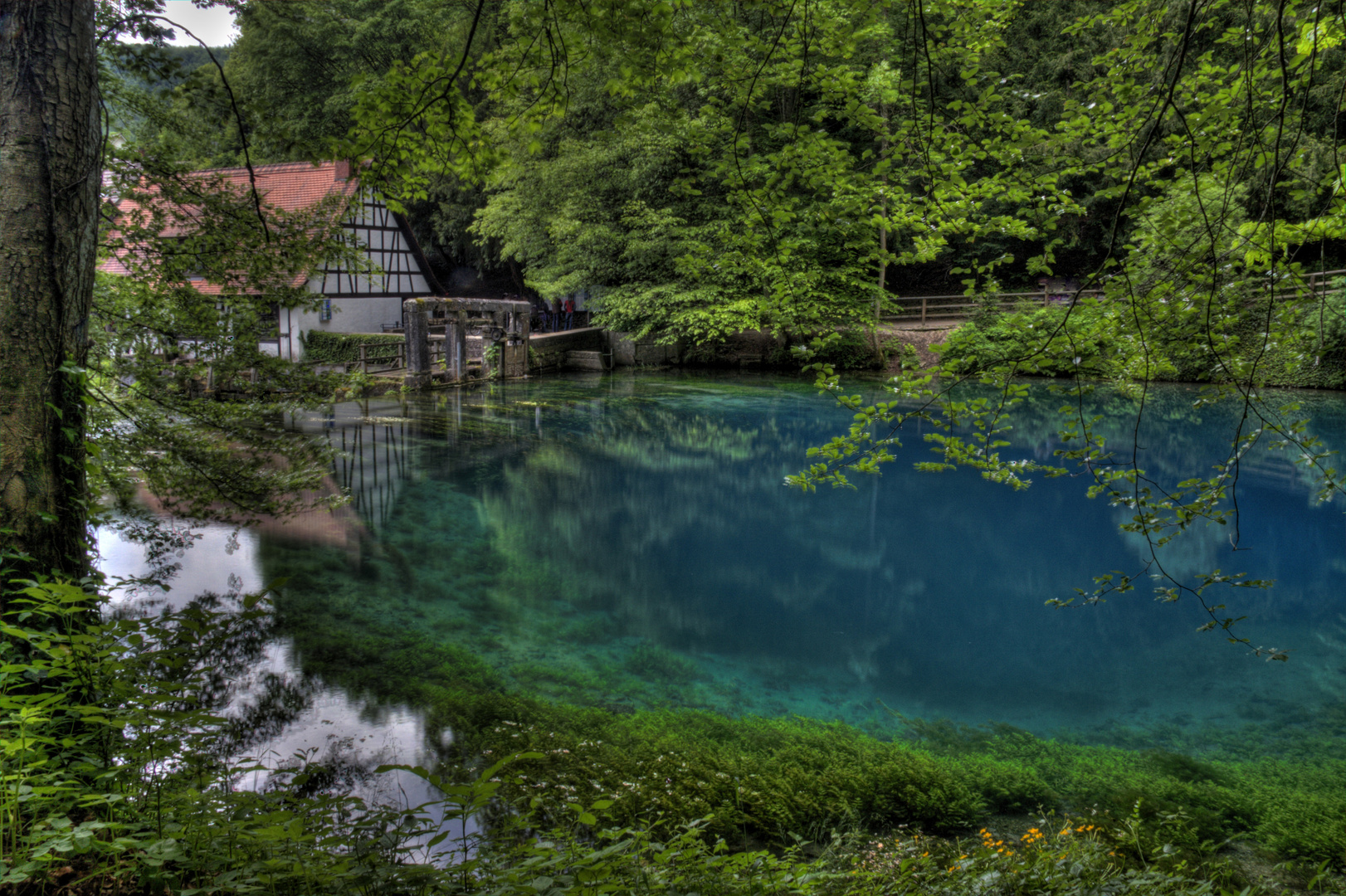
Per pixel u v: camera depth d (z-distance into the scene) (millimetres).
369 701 6477
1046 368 3527
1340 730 6789
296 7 5215
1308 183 3135
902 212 3988
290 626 7906
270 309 6891
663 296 26922
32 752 2246
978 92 3748
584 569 10547
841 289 24359
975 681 7797
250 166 4648
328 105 24047
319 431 17234
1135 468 3510
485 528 12016
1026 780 5543
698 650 8320
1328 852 4637
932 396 3740
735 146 4031
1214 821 5055
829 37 3691
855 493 14773
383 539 11008
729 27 3719
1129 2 3963
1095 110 3764
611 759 5543
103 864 2154
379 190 4219
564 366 29141
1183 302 3295
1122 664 8234
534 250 28500
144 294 6320
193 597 8336
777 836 4781
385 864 2158
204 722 2363
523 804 4852
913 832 4938
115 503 8500
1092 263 28047
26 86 3303
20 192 3273
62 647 2279
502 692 6906
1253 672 8016
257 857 2150
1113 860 4062
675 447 17875
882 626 9133
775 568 10938
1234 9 4043
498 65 3717
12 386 3191
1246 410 3342
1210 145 3572
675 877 2820
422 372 21766
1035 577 10805
